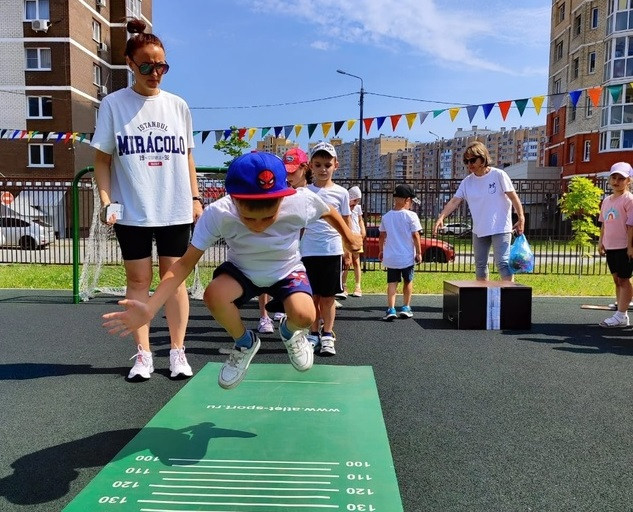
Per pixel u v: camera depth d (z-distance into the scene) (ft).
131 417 9.07
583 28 100.12
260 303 15.75
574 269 39.58
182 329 11.42
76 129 86.43
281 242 7.93
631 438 8.34
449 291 17.51
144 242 11.16
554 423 8.92
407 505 6.35
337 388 10.21
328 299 13.32
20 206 51.01
